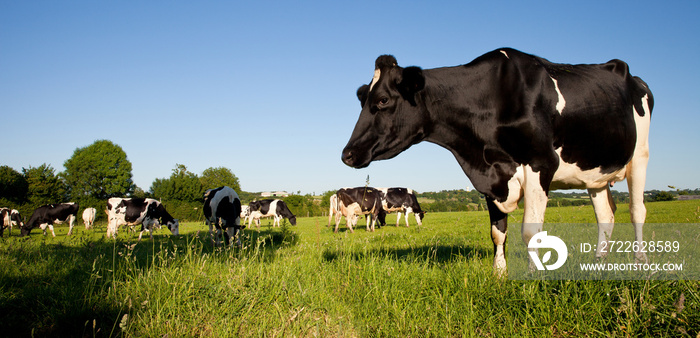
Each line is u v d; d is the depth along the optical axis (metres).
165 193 58.78
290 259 5.48
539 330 3.04
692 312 2.87
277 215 27.44
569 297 3.32
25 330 3.26
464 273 4.07
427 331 3.06
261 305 3.64
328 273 4.70
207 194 11.59
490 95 4.32
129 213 16.83
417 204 21.70
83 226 30.48
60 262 6.03
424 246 7.85
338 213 18.59
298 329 3.21
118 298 3.65
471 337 2.99
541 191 4.14
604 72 4.97
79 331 3.21
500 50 4.61
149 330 3.09
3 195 46.50
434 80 4.41
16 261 6.12
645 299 3.10
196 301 3.58
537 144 4.11
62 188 55.97
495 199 4.44
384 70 4.34
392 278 4.09
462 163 4.63
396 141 4.43
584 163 4.54
